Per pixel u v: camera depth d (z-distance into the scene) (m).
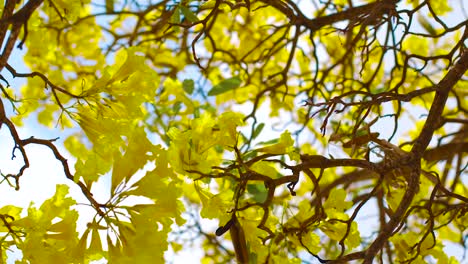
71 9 1.56
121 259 1.25
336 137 1.49
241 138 1.71
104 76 1.33
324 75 2.07
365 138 1.47
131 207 1.27
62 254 1.26
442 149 1.98
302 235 1.42
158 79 1.35
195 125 1.33
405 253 1.54
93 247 1.26
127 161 1.28
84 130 1.33
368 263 1.39
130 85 1.34
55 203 1.27
